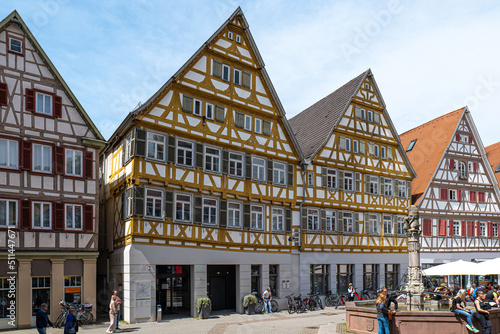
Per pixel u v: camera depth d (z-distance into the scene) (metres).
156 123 21.77
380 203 31.86
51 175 20.02
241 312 24.03
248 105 25.72
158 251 21.22
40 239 19.41
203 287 22.69
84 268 20.41
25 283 18.86
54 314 19.39
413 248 18.00
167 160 21.97
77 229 20.44
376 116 32.59
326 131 30.08
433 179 35.19
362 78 31.70
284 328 18.72
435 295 21.09
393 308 16.75
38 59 20.20
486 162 38.28
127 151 22.20
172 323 20.39
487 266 19.39
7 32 19.47
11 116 19.23
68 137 20.72
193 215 22.69
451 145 36.62
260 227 25.66
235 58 25.38
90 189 21.05
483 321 14.41
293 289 26.73
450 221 35.78
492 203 38.34
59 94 20.66
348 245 29.61
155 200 21.58
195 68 23.56
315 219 28.50
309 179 28.44
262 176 26.11
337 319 21.56
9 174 18.95
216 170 24.05
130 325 19.73
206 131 23.66
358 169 30.88
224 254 23.69
